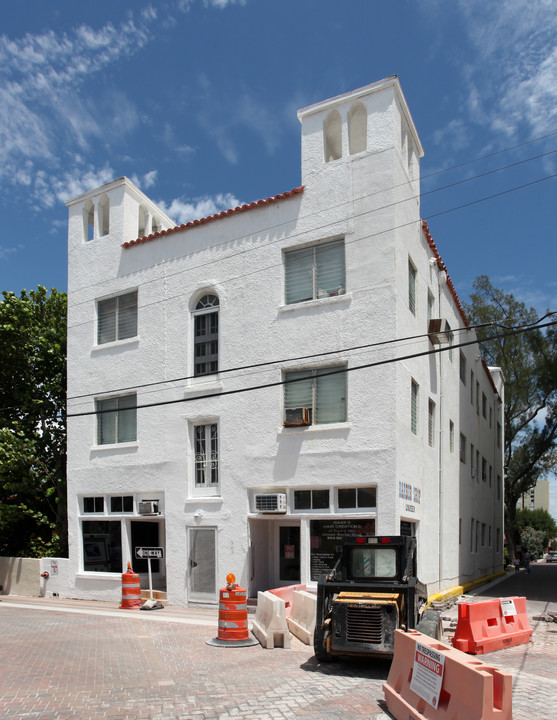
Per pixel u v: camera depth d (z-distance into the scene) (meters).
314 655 10.08
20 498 22.64
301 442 15.18
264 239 16.73
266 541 16.33
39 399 22.75
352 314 15.05
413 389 16.53
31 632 12.47
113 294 19.70
